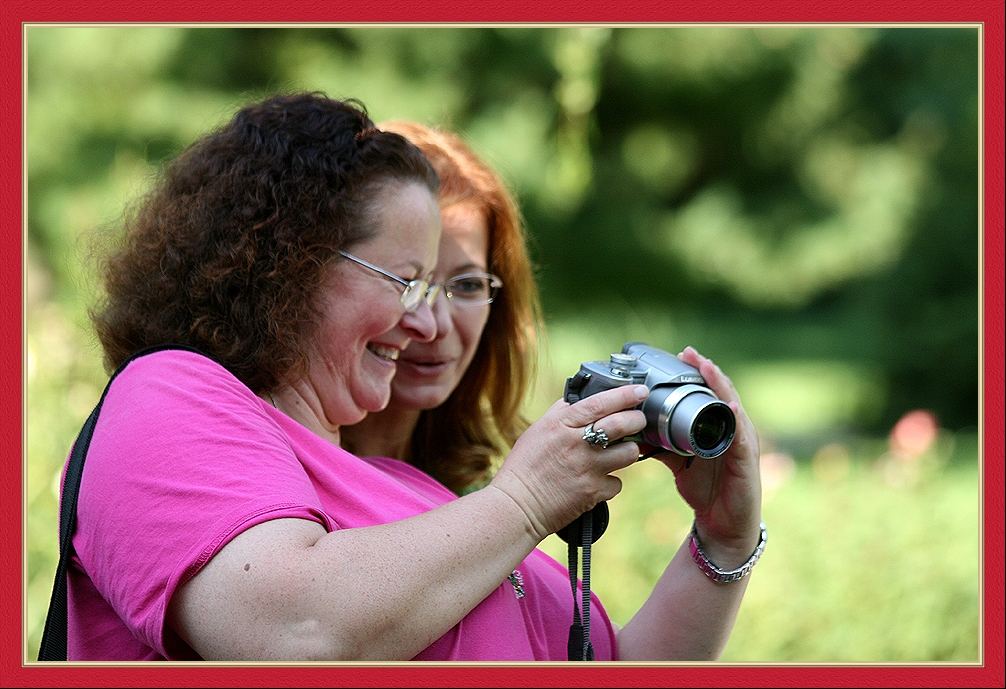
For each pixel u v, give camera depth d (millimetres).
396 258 2664
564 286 19234
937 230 18359
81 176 13008
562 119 13859
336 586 2090
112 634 2424
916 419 7691
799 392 20922
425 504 2654
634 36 18078
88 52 13086
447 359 3451
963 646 6066
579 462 2475
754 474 2957
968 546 6441
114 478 2273
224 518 2137
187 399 2344
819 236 21281
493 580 2311
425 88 14703
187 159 2732
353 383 2727
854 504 6902
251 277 2545
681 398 2568
